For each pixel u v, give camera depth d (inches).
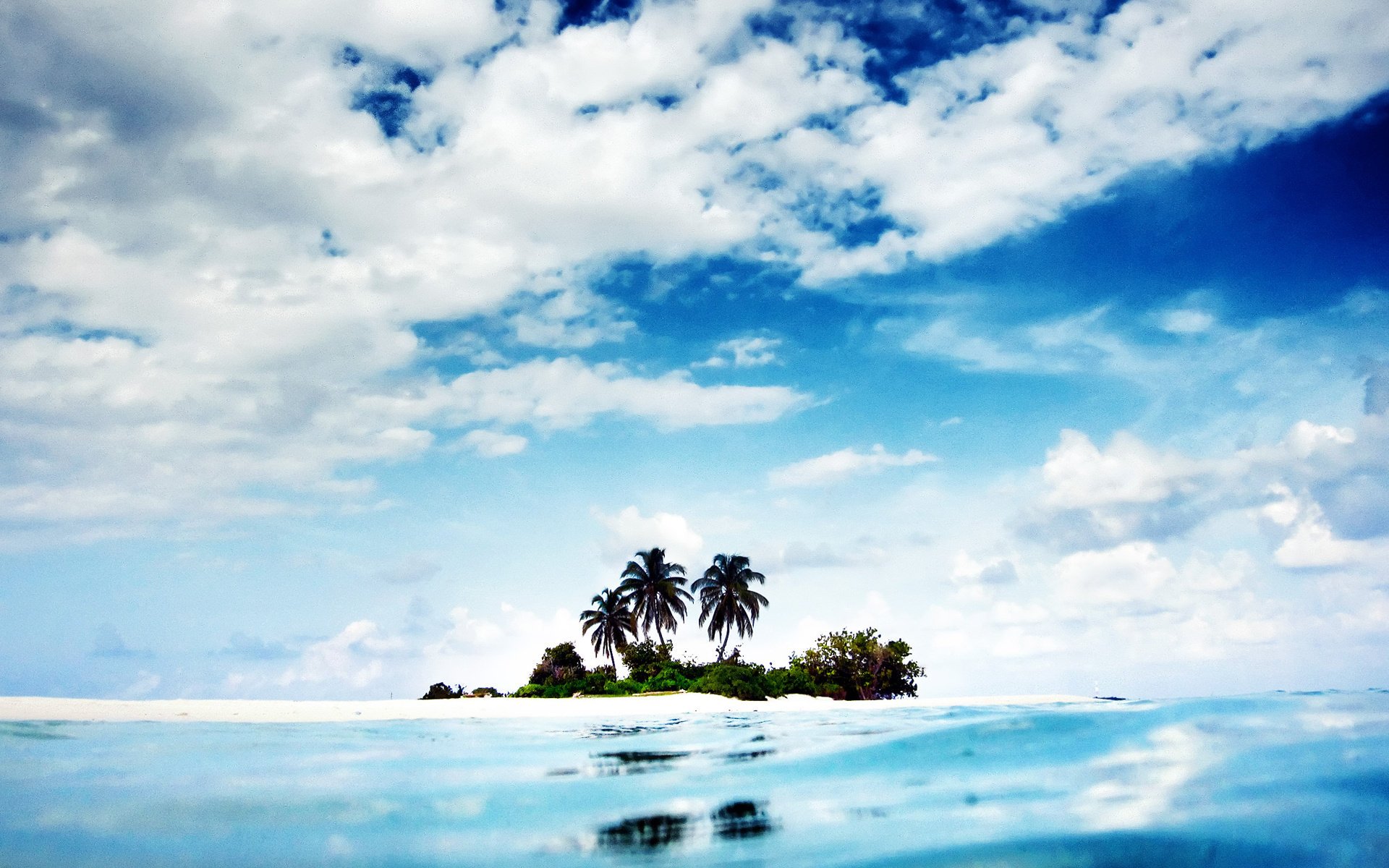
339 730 465.1
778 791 265.9
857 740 378.6
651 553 2037.4
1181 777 241.8
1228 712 353.1
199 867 181.0
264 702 668.1
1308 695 407.8
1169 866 171.2
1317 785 223.3
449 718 611.5
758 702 1043.9
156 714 516.7
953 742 337.4
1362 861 167.2
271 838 205.9
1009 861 179.3
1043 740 324.2
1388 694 409.1
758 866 185.2
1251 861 171.3
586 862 188.7
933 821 216.1
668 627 1980.8
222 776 287.1
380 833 213.9
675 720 624.4
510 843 206.1
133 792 254.5
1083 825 202.2
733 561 1995.6
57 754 335.0
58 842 197.9
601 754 365.7
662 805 247.3
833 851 194.5
